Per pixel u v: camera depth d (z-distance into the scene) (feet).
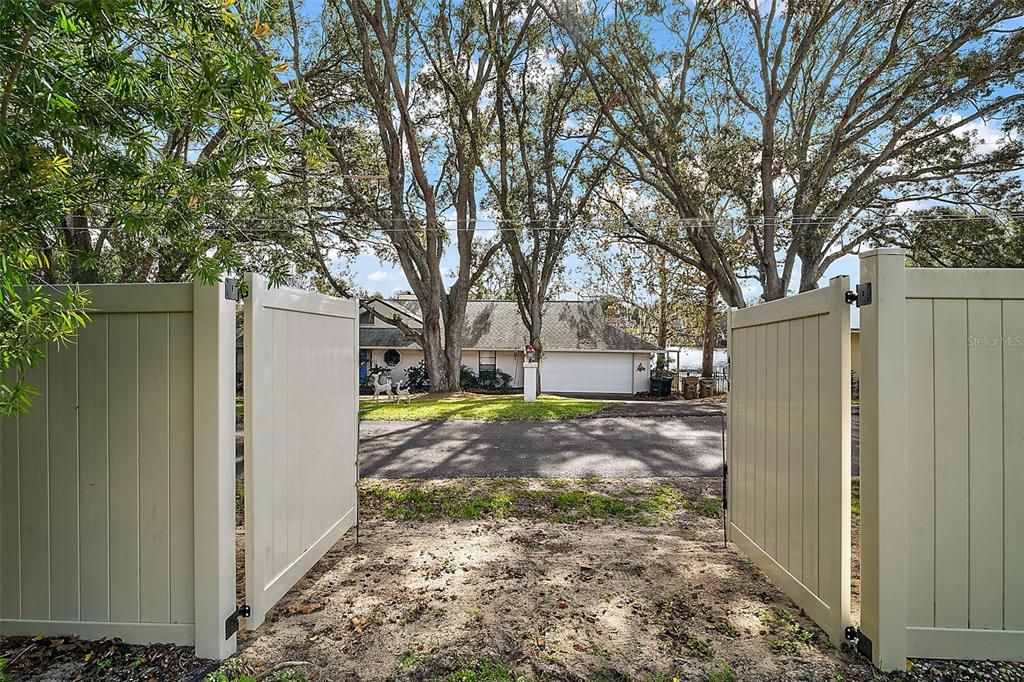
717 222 52.70
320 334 12.09
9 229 5.98
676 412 40.98
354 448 14.40
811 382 9.35
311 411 11.55
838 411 8.49
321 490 12.09
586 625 9.36
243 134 7.27
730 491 13.37
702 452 26.53
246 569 9.13
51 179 6.38
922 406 8.11
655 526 15.24
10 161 6.08
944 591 8.10
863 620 8.27
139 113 7.09
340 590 10.88
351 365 14.16
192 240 7.97
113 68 6.19
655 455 25.79
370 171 50.08
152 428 8.55
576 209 64.85
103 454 8.65
